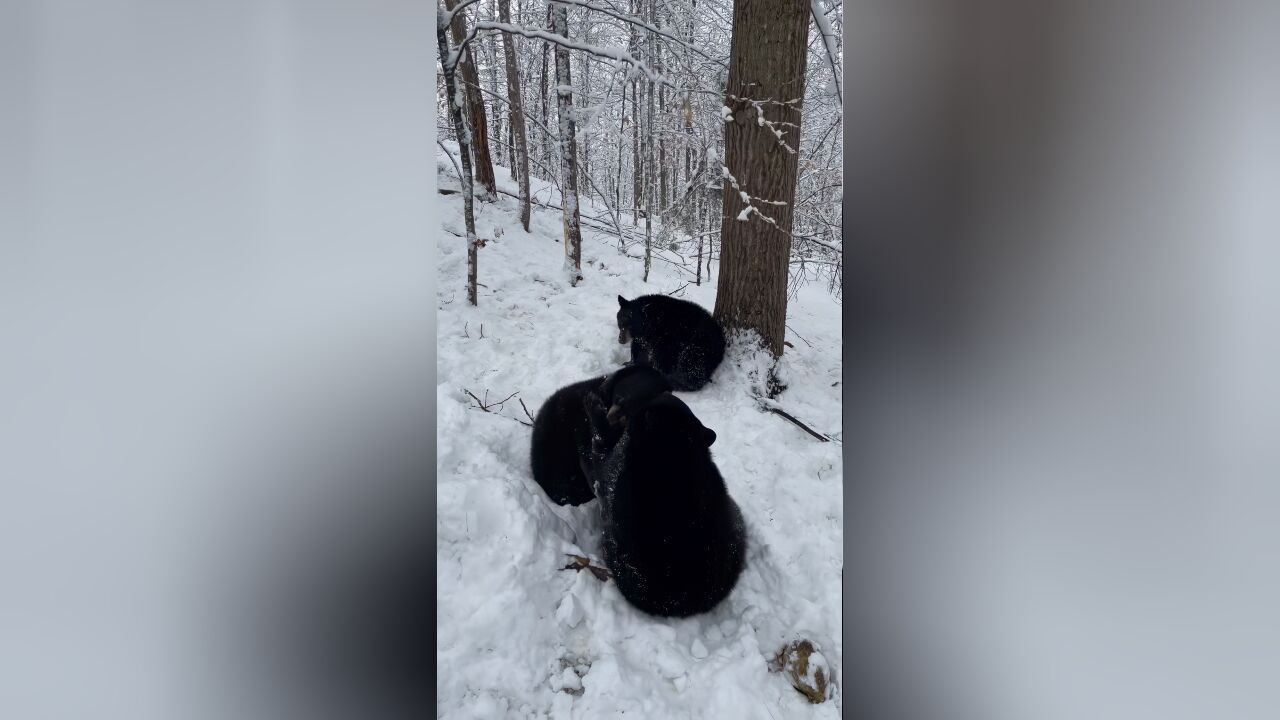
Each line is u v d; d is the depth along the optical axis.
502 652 1.53
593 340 2.18
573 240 2.53
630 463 1.65
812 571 1.71
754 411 2.09
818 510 1.82
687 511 1.63
